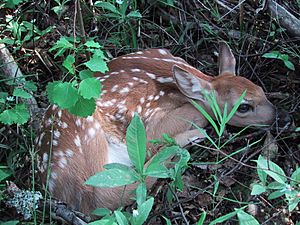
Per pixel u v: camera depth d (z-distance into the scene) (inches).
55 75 63.0
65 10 65.3
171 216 50.7
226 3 67.1
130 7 65.7
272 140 54.8
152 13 67.1
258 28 64.6
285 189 44.0
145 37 65.2
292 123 56.6
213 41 64.2
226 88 55.4
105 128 54.5
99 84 47.0
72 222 50.1
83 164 52.4
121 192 51.7
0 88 59.9
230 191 53.2
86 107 47.3
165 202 51.2
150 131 56.1
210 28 64.4
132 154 42.9
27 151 54.6
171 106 56.4
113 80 55.7
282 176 44.6
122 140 55.1
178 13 65.8
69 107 46.5
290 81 60.6
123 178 42.3
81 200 52.5
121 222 40.1
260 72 61.8
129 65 56.9
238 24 65.4
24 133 56.3
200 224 41.3
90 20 64.7
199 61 62.7
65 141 52.5
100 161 53.1
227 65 57.8
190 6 66.1
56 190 52.6
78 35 63.7
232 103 55.3
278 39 62.7
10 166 53.4
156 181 51.9
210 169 54.9
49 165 49.9
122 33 63.9
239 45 63.4
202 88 55.4
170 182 51.9
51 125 52.4
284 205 51.0
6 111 50.8
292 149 56.2
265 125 56.2
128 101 55.3
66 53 62.9
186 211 52.1
